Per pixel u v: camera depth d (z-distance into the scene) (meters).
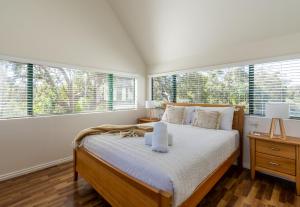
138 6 3.42
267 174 2.69
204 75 3.59
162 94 4.41
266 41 2.71
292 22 2.39
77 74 3.41
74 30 3.23
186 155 1.63
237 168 2.94
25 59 2.66
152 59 4.42
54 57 2.98
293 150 2.18
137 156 1.60
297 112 2.54
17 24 2.58
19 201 1.99
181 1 2.90
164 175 1.30
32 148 2.80
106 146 1.94
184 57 3.84
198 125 3.05
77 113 3.40
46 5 2.87
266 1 2.34
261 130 2.81
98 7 3.58
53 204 1.93
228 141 2.35
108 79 3.93
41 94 2.96
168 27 3.43
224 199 2.03
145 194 1.34
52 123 3.02
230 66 3.12
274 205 1.93
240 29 2.80
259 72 2.89
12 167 2.61
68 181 2.46
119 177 1.60
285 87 2.64
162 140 1.71
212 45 3.28
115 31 3.91
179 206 1.31
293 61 2.57
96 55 3.58
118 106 4.15
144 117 4.62
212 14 2.82
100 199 2.03
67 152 3.21
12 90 2.66
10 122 2.59
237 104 3.14
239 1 2.49
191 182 1.47
